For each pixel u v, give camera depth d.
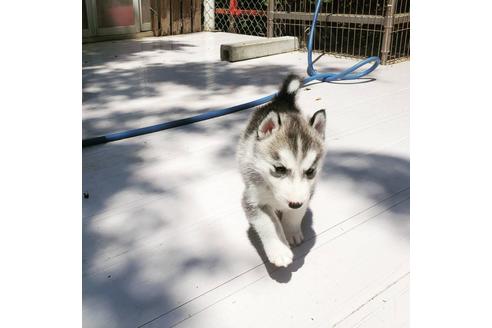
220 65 1.86
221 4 2.82
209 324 0.51
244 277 0.59
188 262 0.62
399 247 0.65
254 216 0.62
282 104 0.78
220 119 1.20
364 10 2.21
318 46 2.25
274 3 2.32
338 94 1.44
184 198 0.80
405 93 1.45
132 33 2.53
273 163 0.60
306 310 0.53
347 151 0.99
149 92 1.46
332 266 0.61
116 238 0.68
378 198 0.79
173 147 1.02
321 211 0.75
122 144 1.04
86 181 0.86
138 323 0.52
